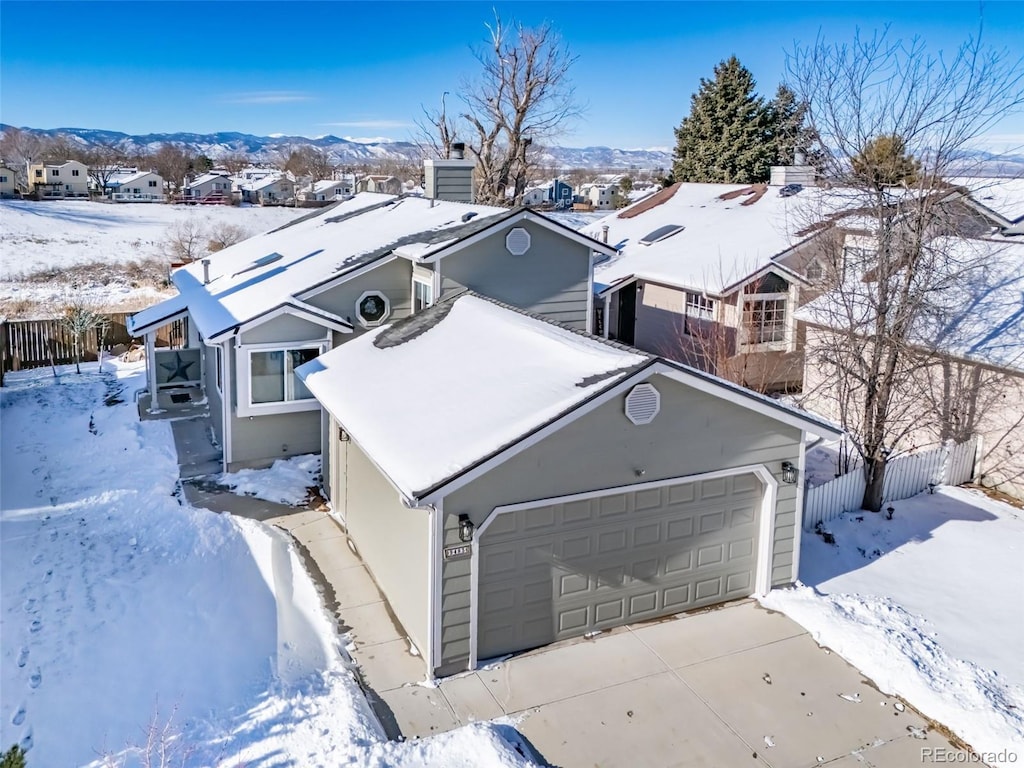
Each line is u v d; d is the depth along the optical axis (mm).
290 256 18766
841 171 14305
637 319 24594
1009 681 9016
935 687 8742
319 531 12625
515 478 8898
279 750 7582
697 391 9766
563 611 9656
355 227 20422
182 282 20641
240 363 14508
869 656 9328
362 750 7547
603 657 9391
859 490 13805
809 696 8727
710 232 24625
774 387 20594
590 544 9633
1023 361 14148
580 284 16688
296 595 10672
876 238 14578
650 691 8758
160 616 10000
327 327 15055
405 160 53719
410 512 9367
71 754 7543
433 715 8289
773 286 20453
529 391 9773
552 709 8438
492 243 15469
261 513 13234
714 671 9148
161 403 18844
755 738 8055
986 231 19922
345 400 11477
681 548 10250
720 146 43969
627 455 9516
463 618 8938
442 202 19672
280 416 15188
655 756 7766
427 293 15711
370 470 11102
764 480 10516
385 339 13602
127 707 8242
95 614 9984
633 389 9312
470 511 8719
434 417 9891
